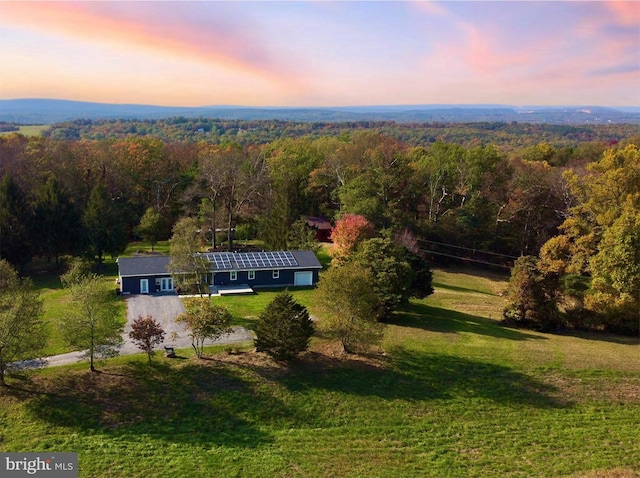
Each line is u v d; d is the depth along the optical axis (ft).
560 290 143.84
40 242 176.45
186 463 76.64
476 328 134.72
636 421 93.35
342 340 113.09
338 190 234.58
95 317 97.30
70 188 217.36
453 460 80.89
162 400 91.50
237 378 98.94
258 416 89.81
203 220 212.84
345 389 98.53
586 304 140.26
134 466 75.31
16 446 78.38
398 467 78.59
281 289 164.45
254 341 108.27
